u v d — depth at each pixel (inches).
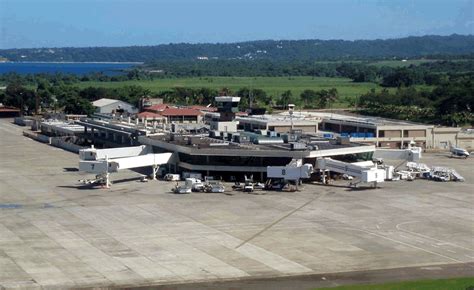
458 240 4222.4
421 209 5039.4
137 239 4138.8
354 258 3823.8
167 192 5585.6
